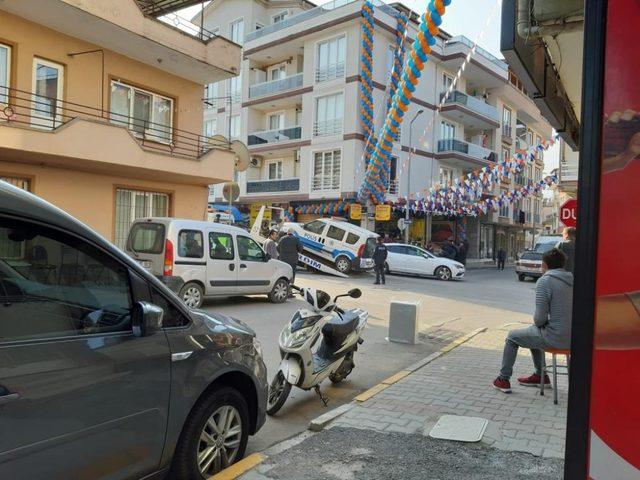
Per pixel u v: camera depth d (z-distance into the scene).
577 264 2.07
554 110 5.52
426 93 30.94
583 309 2.05
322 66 28.92
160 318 2.88
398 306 8.37
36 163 12.62
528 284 22.06
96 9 12.12
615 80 2.02
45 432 2.35
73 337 2.58
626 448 1.99
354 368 6.77
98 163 12.76
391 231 30.52
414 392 5.46
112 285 2.91
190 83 16.62
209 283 10.69
